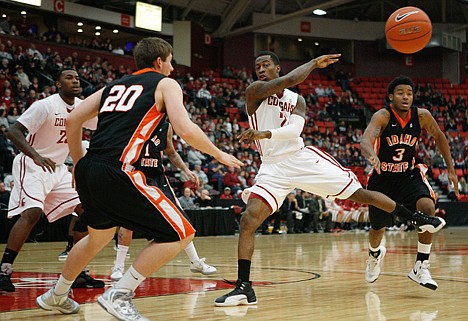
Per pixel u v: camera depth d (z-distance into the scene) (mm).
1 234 10438
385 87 26859
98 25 21953
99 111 2898
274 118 3975
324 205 15664
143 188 2719
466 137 23906
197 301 3676
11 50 17281
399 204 4023
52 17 20656
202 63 24547
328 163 4012
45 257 7488
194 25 23828
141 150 2775
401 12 5172
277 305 3533
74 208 4453
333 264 6414
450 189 20297
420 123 4348
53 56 18062
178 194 14133
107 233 2971
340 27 27516
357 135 22578
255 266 6164
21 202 4242
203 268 5180
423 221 3947
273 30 26438
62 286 3076
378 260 4523
